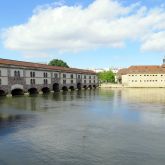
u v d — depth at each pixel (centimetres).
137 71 16400
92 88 14300
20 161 1716
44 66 9406
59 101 5875
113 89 13200
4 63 6888
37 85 8606
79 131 2577
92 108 4491
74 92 10019
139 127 2766
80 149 1959
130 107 4644
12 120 3228
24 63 8300
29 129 2673
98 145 2067
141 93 9288
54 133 2488
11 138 2291
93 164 1661
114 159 1747
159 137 2322
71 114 3747
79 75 12400
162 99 6469
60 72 10312
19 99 6334
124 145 2067
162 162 1698
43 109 4338
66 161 1711
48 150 1941
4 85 6900
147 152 1894
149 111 4069
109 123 3005
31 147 2014
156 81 16112
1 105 4938
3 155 1833
